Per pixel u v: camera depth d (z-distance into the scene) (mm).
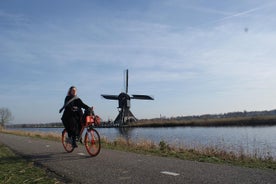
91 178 7559
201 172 7895
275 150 22047
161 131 58188
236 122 71188
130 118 85375
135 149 14438
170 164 9078
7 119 101812
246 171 7984
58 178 7750
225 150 14086
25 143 17016
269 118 70062
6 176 8070
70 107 10984
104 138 19391
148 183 6926
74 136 11141
